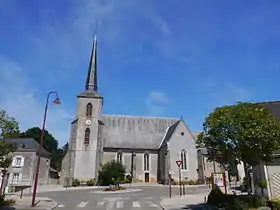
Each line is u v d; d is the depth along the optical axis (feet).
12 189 106.73
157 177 153.58
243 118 45.73
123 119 169.89
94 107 151.43
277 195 55.77
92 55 166.50
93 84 159.74
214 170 129.49
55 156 221.46
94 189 111.34
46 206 57.67
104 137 157.38
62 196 83.30
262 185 55.52
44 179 146.41
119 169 139.44
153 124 171.32
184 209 53.42
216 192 59.31
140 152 156.66
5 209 51.75
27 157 136.15
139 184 139.03
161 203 63.41
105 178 136.46
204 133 51.08
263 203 45.52
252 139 44.04
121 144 156.46
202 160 144.15
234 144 46.55
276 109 70.95
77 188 117.70
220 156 50.49
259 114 46.37
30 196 82.02
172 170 141.69
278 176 56.75
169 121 175.11
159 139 163.73
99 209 55.77
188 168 144.66
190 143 149.59
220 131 47.19
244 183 84.94
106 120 166.81
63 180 137.49
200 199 69.62
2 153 46.60
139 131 165.78
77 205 61.98
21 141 142.51
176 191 97.66
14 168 132.46
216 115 49.06
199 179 142.72
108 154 153.38
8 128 47.39
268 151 45.50
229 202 49.67
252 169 65.31
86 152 143.02
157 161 157.07
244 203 45.98
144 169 153.99
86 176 138.72
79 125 147.13
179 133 150.41
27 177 132.46
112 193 92.53
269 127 45.11
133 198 76.79
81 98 151.84
